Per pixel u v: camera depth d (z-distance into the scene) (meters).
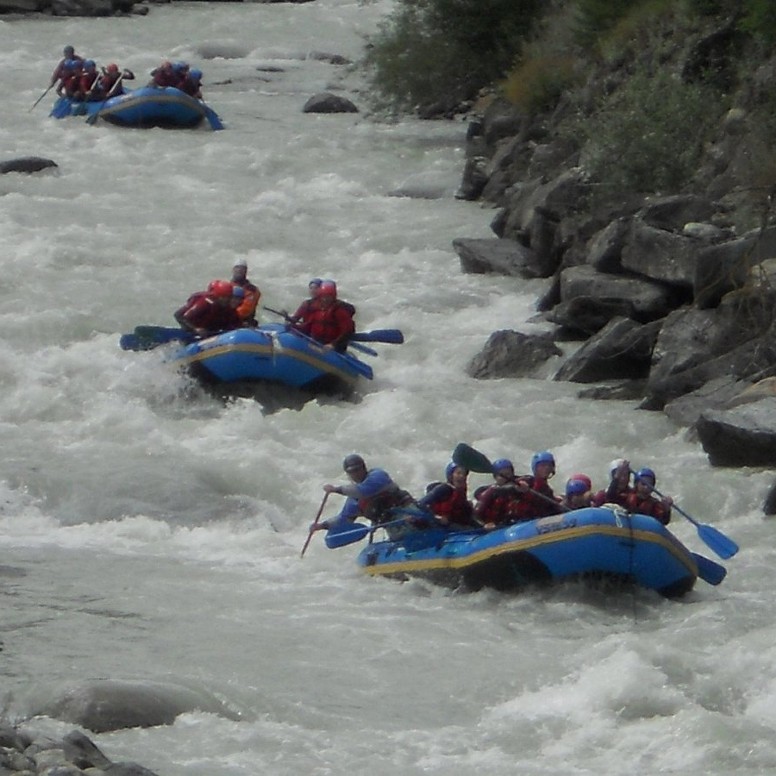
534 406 63.88
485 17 117.75
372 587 46.41
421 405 63.06
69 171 103.25
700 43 83.56
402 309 77.31
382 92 123.31
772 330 61.53
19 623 41.50
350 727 35.25
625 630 42.78
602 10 98.25
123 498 52.41
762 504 52.81
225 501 52.75
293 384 64.81
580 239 76.62
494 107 108.25
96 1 170.12
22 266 80.56
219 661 39.09
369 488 47.47
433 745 34.16
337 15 178.12
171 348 66.62
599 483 55.56
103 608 43.03
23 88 131.12
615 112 84.00
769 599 45.41
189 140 114.25
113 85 121.06
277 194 99.12
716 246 64.69
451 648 40.81
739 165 73.44
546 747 34.25
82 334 71.31
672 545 44.50
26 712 34.59
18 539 49.56
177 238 88.19
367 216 95.06
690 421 60.31
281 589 45.75
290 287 80.38
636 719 35.75
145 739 33.44
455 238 88.06
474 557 45.16
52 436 59.47
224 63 150.88
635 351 66.62
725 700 36.81
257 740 33.69
